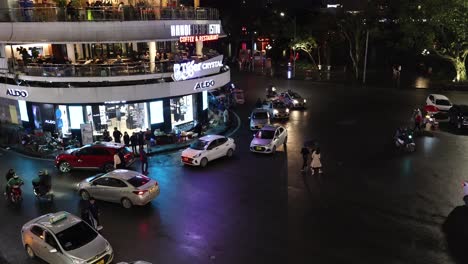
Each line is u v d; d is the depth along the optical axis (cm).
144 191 1861
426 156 2527
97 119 2942
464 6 4259
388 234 1617
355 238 1592
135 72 2850
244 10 7788
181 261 1462
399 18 5097
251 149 2659
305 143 2744
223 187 2114
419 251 1495
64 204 1959
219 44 7706
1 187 2169
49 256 1445
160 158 2612
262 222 1733
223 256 1488
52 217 1510
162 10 2936
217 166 2436
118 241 1606
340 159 2508
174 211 1855
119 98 2817
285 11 7312
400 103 4016
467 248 1510
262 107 3691
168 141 2870
